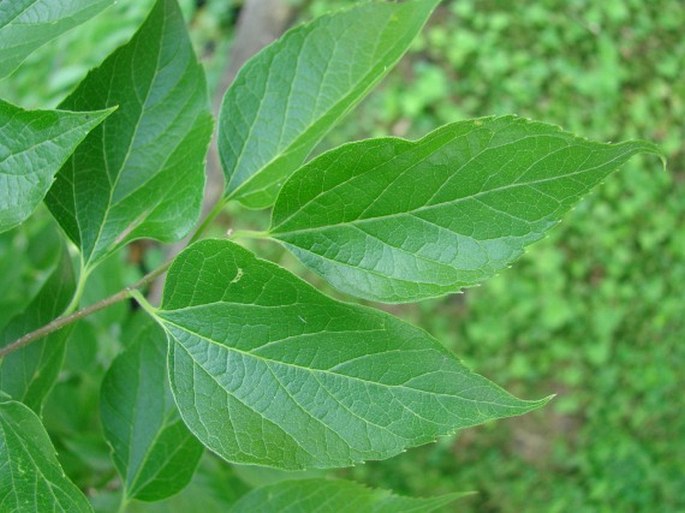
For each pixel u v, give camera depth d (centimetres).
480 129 19
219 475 35
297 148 24
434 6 24
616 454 117
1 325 36
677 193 124
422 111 122
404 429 19
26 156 19
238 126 25
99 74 23
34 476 20
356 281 20
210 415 20
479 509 114
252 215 110
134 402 28
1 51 20
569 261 119
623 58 128
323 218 20
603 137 124
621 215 121
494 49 125
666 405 119
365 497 25
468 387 19
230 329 20
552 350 117
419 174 19
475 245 19
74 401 38
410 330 19
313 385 20
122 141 24
